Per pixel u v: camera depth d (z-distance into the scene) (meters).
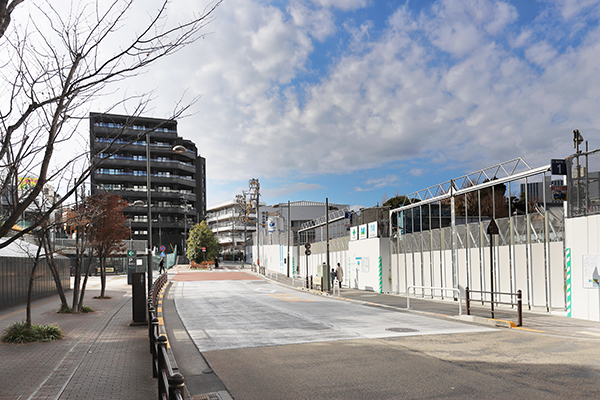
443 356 9.13
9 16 4.17
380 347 10.16
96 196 16.53
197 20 4.77
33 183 5.93
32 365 8.37
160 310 18.23
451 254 22.86
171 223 93.81
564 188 15.20
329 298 25.02
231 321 15.03
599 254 13.73
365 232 32.19
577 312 14.57
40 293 24.45
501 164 19.20
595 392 6.52
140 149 92.75
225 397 6.65
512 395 6.43
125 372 7.81
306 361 8.82
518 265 18.23
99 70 4.55
